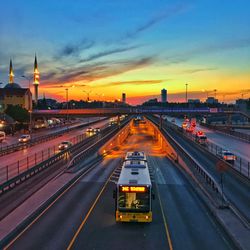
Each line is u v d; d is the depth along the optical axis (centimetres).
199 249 2138
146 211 2591
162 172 5159
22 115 13250
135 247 2162
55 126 16700
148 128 19450
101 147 7588
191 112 14262
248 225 2481
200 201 3347
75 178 4488
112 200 3341
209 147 8031
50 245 2177
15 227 2436
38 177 4388
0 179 4269
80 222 2652
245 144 8869
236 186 3875
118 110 14800
